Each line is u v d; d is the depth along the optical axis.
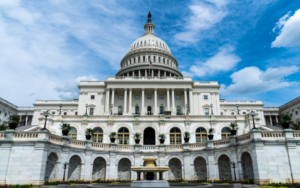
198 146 27.45
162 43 97.25
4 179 19.02
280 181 18.88
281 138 20.02
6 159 19.42
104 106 64.00
